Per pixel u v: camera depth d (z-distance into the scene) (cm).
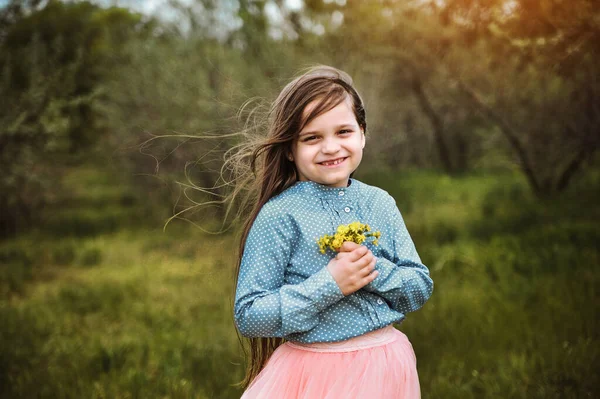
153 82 894
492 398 310
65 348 427
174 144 881
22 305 553
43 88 841
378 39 830
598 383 312
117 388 353
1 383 364
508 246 610
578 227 646
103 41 1077
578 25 373
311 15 914
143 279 623
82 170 1426
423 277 211
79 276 659
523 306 437
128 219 972
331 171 207
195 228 865
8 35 894
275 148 219
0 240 869
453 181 1173
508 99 810
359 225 193
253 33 909
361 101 222
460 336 390
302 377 200
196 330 459
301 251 205
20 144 862
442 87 973
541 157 904
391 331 210
